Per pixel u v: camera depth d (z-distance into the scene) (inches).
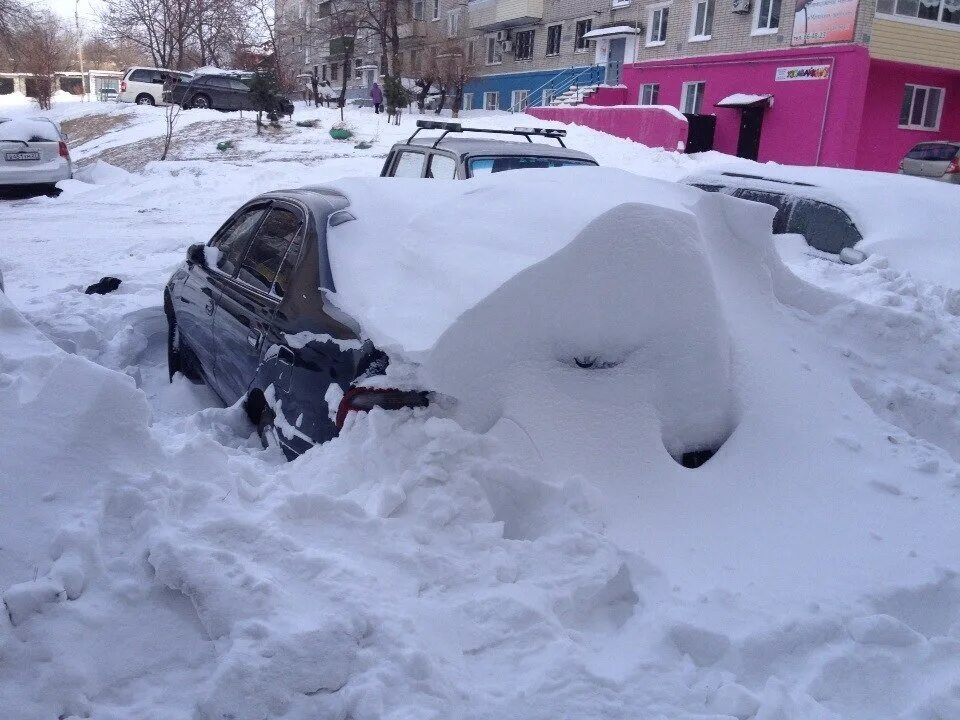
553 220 139.6
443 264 141.1
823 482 138.4
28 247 437.4
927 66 959.6
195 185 725.3
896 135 1010.7
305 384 148.3
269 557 109.6
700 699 98.4
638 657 104.7
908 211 274.7
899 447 148.9
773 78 997.8
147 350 263.0
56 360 130.0
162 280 333.7
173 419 205.5
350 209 167.0
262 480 131.2
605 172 171.2
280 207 187.8
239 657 93.2
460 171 299.9
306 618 99.7
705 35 1103.0
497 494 130.5
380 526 119.2
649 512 130.5
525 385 134.6
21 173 655.1
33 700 90.4
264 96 1131.9
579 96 1264.8
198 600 100.3
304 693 93.7
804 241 288.2
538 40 1503.4
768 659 104.9
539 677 99.3
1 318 139.6
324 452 136.9
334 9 1726.1
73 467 112.8
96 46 3080.7
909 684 101.6
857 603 113.5
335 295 151.5
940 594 116.9
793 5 966.4
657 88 1190.9
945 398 172.6
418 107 1598.2
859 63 912.3
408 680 95.3
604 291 134.5
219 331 189.6
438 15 1825.8
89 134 1294.3
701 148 1050.1
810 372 161.2
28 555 102.9
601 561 119.6
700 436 144.6
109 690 94.5
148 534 107.7
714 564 122.3
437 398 132.5
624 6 1264.8
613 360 140.0
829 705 99.1
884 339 183.0
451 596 112.1
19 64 2297.0
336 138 1093.8
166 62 2214.6
